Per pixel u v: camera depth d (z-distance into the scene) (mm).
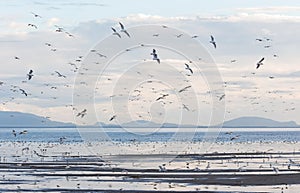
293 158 120625
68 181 78500
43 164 104812
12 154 133625
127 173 87625
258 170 90250
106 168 95875
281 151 146625
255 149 157125
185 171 89875
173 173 87125
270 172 87000
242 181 76750
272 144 193750
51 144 185750
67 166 96688
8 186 73438
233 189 69625
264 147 170500
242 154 134125
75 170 93312
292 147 171375
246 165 101188
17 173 89688
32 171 92625
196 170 90000
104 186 72938
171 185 73562
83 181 78500
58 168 96875
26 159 117562
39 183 76562
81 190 69500
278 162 108750
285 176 81312
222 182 76125
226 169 92500
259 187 71562
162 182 76688
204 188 70500
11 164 104750
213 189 69562
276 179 78500
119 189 69875
